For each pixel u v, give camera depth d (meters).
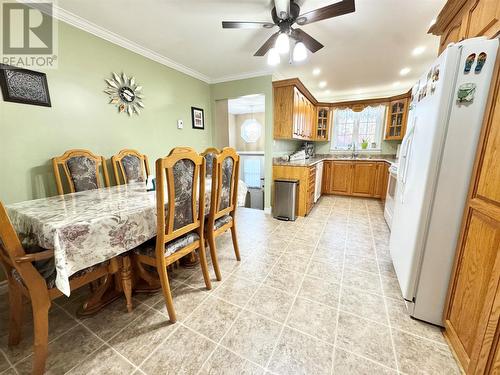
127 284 1.47
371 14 1.92
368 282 1.81
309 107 4.49
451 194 1.21
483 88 1.08
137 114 2.67
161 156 3.03
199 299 1.62
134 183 2.26
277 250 2.39
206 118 3.84
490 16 1.11
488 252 0.97
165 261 1.38
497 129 0.96
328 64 3.13
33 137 1.81
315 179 4.12
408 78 3.80
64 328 1.36
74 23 2.00
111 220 1.18
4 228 0.90
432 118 1.23
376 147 5.15
